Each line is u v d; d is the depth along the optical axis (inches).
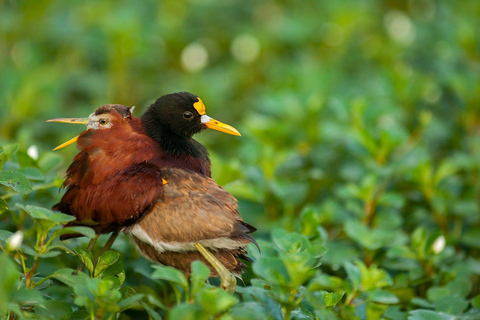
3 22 701.3
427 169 475.5
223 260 348.2
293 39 741.9
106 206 345.7
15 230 387.9
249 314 295.6
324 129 531.8
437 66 694.5
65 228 304.0
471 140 549.0
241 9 808.9
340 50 744.3
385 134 480.4
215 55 757.3
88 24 725.3
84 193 354.3
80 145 362.6
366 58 739.4
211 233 333.1
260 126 536.7
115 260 320.8
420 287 420.5
